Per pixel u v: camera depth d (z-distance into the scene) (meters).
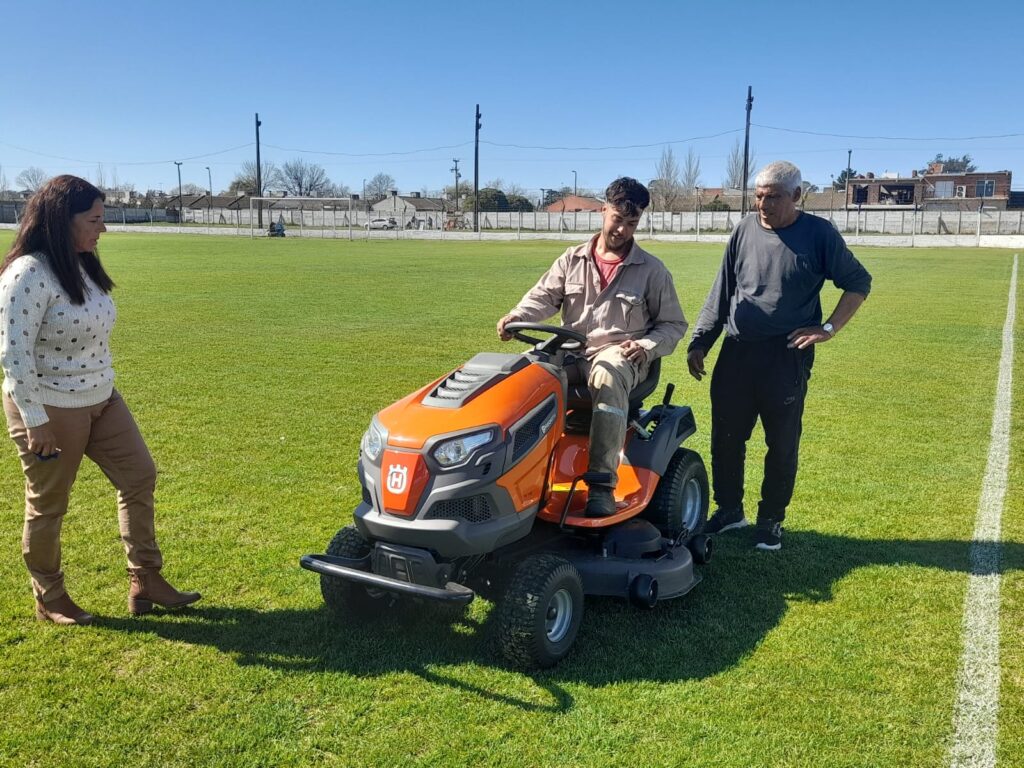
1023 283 22.58
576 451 4.19
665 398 5.07
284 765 2.95
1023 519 5.46
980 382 9.80
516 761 2.96
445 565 3.46
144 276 23.52
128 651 3.71
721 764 2.96
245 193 108.38
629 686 3.46
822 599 4.31
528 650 3.45
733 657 3.71
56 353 3.56
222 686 3.43
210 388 9.00
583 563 3.95
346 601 3.89
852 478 6.32
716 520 5.32
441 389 3.79
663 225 73.06
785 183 4.59
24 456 3.64
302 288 20.39
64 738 3.08
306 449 6.78
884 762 2.98
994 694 3.42
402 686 3.44
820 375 10.21
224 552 4.77
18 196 92.38
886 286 21.81
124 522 3.93
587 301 4.32
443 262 31.34
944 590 4.41
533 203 105.62
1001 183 90.88
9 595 4.19
